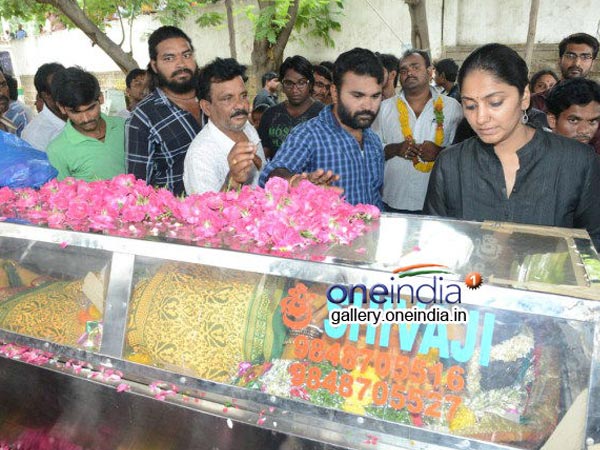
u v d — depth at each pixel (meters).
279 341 1.32
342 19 7.27
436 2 6.39
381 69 2.17
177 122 2.72
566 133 2.34
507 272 1.16
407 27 6.88
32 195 1.72
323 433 1.17
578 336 1.01
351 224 1.46
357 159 2.30
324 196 1.52
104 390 1.36
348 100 2.16
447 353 1.17
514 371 1.13
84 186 1.71
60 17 6.29
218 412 1.25
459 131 2.89
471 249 1.32
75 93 2.61
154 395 1.31
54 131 3.33
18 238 1.59
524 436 1.08
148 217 1.56
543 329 1.09
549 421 1.08
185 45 2.71
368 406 1.20
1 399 1.55
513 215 1.77
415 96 3.18
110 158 2.83
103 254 1.50
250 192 1.54
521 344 1.11
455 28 6.41
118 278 1.41
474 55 1.60
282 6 5.06
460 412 1.14
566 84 2.32
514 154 1.73
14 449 1.60
